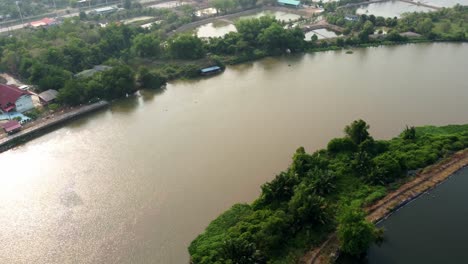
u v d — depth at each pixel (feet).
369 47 538.06
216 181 285.84
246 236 217.56
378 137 328.29
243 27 555.69
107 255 233.14
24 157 330.13
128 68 438.40
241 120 364.99
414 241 236.02
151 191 280.92
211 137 340.39
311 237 226.17
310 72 468.34
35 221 261.65
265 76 465.06
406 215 250.98
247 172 293.23
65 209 270.26
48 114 392.27
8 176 306.96
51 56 476.95
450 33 547.90
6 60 492.54
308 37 595.47
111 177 297.94
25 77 474.08
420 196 263.08
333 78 446.60
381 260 224.74
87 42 553.23
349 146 295.48
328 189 257.75
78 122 384.88
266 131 343.67
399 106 375.45
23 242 245.86
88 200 276.82
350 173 275.80
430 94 396.16
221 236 228.22
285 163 301.22
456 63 469.16
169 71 481.46
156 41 522.06
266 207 246.06
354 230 208.85
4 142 342.03
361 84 426.10
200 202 267.80
